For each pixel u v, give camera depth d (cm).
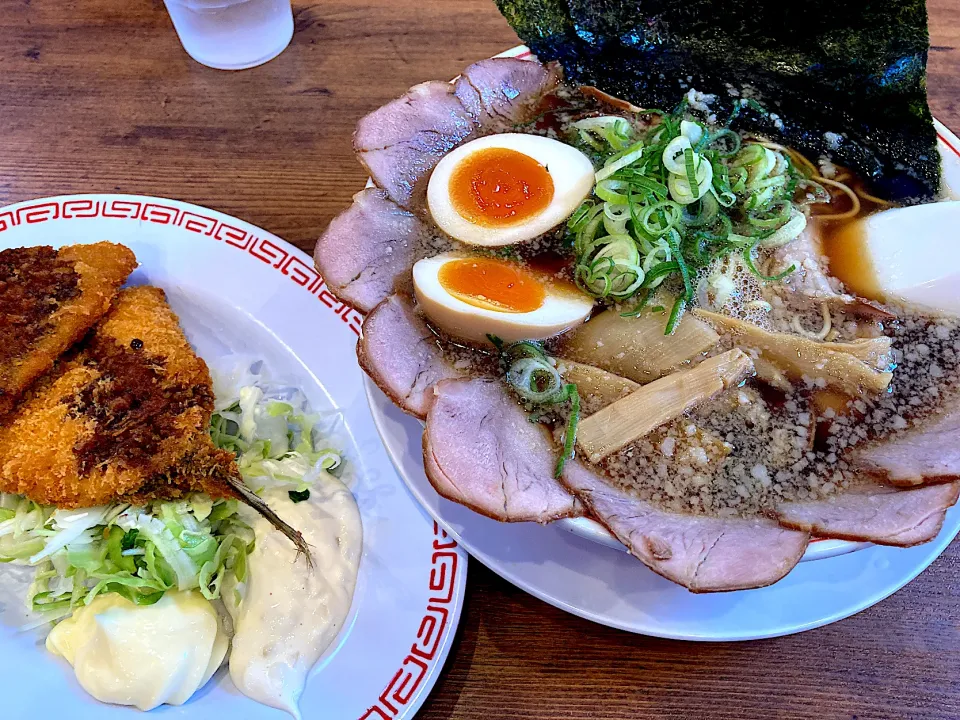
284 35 31
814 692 22
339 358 26
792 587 22
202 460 23
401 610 23
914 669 22
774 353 22
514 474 20
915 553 22
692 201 23
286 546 24
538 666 22
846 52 25
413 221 25
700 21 26
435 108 26
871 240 24
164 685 21
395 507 24
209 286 27
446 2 33
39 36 32
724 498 21
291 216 29
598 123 26
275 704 22
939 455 20
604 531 20
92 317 25
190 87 31
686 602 21
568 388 21
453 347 23
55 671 22
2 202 29
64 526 23
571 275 24
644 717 22
